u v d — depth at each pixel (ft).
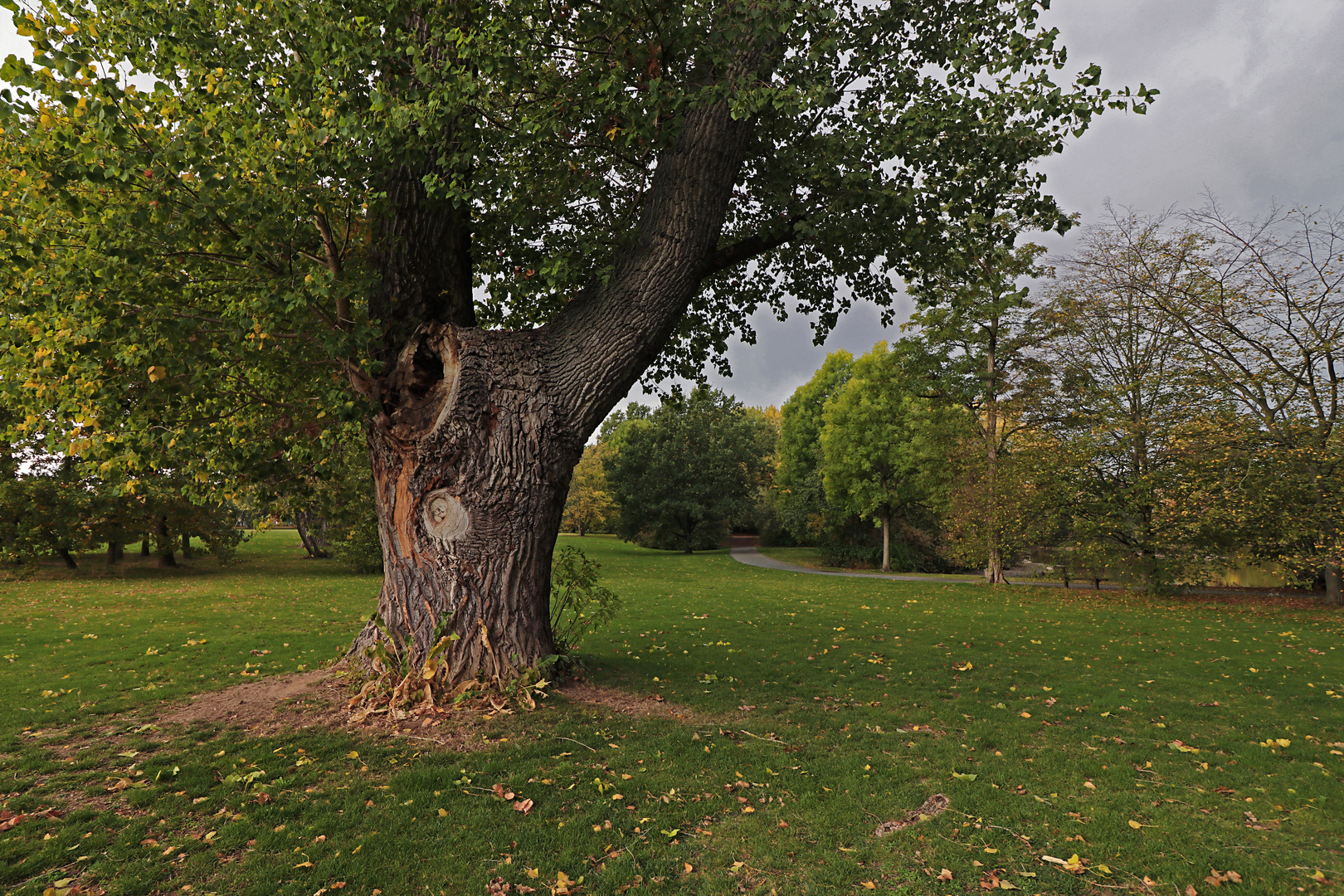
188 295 18.58
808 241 25.04
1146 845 11.74
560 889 10.19
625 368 20.71
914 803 13.62
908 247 24.43
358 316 19.24
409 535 19.90
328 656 28.09
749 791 14.05
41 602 48.08
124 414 18.92
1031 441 62.54
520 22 19.07
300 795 13.37
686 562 106.32
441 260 21.36
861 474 103.30
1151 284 57.77
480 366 19.52
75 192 15.65
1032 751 16.90
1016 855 11.43
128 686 22.57
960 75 20.29
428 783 13.92
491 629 19.42
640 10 19.30
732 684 23.58
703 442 134.92
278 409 22.20
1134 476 60.23
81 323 16.05
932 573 100.94
